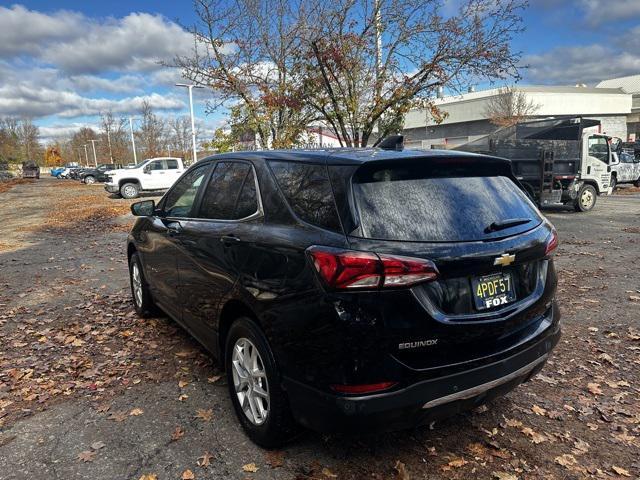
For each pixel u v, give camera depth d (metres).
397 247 2.44
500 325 2.65
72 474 2.83
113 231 13.41
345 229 2.52
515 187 3.22
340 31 9.42
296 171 3.03
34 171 64.69
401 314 2.39
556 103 54.75
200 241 3.66
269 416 2.86
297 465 2.87
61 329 5.32
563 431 3.21
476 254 2.57
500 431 3.21
